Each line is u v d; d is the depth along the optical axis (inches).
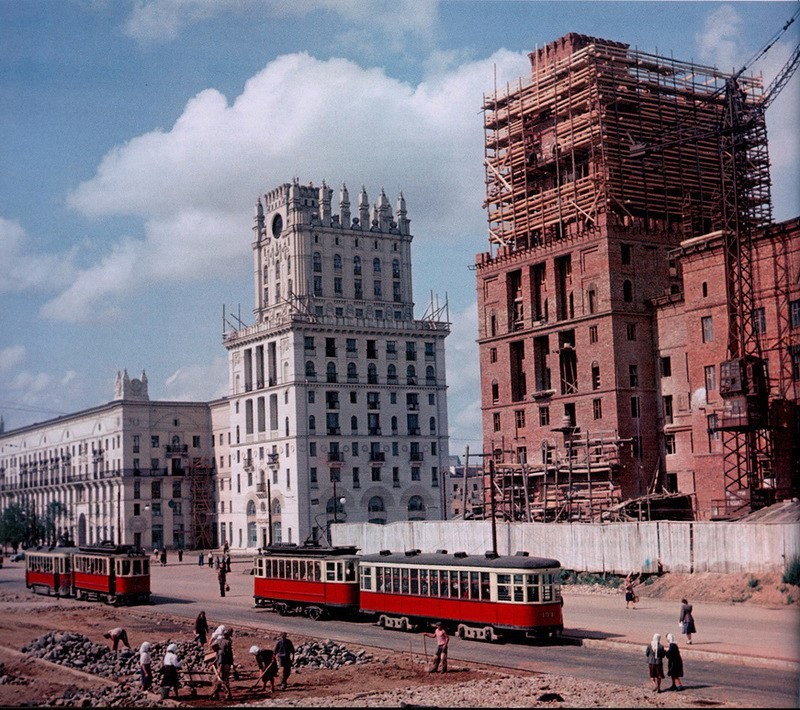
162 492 6446.9
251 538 5831.7
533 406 3873.0
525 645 1888.5
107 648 1979.6
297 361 5457.7
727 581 2417.6
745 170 3412.9
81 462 7012.8
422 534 3558.1
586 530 2834.6
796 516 2490.2
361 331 5669.3
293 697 1496.1
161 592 3346.5
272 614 2573.8
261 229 6215.6
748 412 2893.7
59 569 3282.5
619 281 3580.2
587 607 2389.3
